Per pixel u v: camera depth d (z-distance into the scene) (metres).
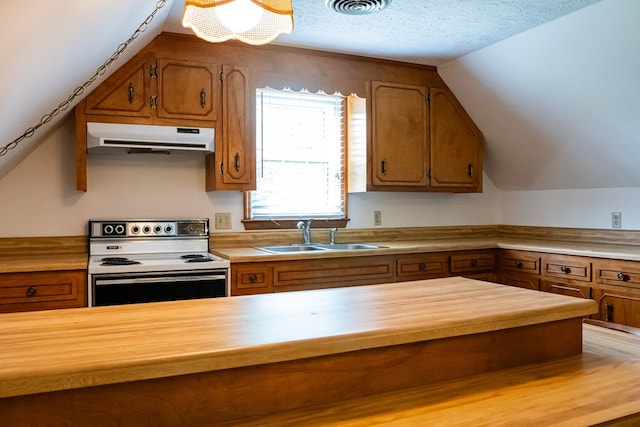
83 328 1.21
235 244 3.51
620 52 2.82
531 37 3.13
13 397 0.90
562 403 1.12
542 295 1.62
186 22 1.70
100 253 3.08
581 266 3.18
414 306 1.46
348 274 3.20
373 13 2.78
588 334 1.70
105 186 3.17
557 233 4.02
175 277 2.71
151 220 3.21
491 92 3.70
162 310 1.42
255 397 1.08
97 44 2.06
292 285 3.03
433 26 3.02
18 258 2.80
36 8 1.22
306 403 1.13
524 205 4.30
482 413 1.08
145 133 2.91
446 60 3.70
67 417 0.93
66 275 2.53
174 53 3.01
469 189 4.04
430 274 3.52
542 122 3.60
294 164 3.75
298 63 3.41
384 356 1.21
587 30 2.85
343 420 1.05
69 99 2.29
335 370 1.16
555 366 1.38
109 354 1.00
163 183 3.31
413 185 3.79
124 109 2.88
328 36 3.18
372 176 3.63
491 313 1.37
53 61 1.74
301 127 3.77
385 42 3.31
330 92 3.51
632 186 3.47
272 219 3.61
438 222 4.28
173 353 1.00
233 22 1.76
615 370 1.35
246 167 3.20
